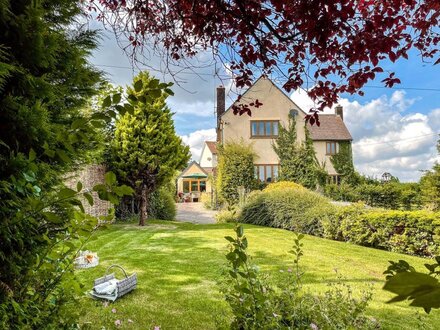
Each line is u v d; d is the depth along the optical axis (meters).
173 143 10.92
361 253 7.25
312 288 4.58
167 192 14.20
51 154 1.38
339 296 2.81
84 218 1.60
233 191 17.30
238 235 1.84
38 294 1.67
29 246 1.71
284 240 8.45
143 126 10.51
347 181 20.39
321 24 2.30
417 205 12.86
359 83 2.89
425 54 2.83
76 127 1.31
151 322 3.42
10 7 1.76
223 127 18.28
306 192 11.06
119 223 11.20
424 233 7.04
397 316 3.69
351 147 21.14
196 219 15.02
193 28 3.04
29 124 1.73
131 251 6.74
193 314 3.63
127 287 4.22
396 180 19.06
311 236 9.46
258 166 18.25
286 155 18.20
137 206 12.39
